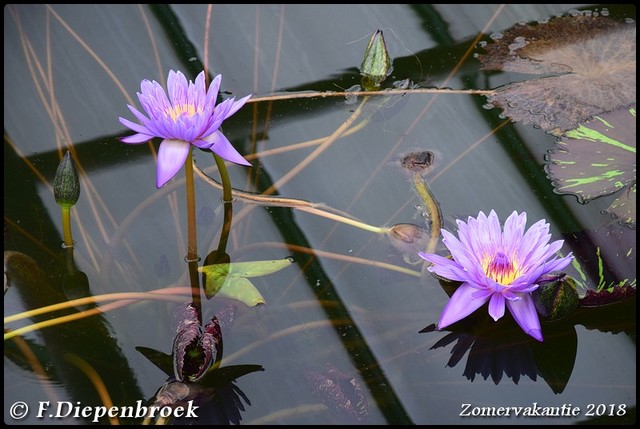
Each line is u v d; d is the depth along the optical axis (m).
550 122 3.22
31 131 3.18
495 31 3.79
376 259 2.72
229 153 2.50
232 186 3.03
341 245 2.78
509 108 3.33
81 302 2.55
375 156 3.16
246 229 2.85
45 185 2.96
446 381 2.32
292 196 2.99
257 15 3.93
